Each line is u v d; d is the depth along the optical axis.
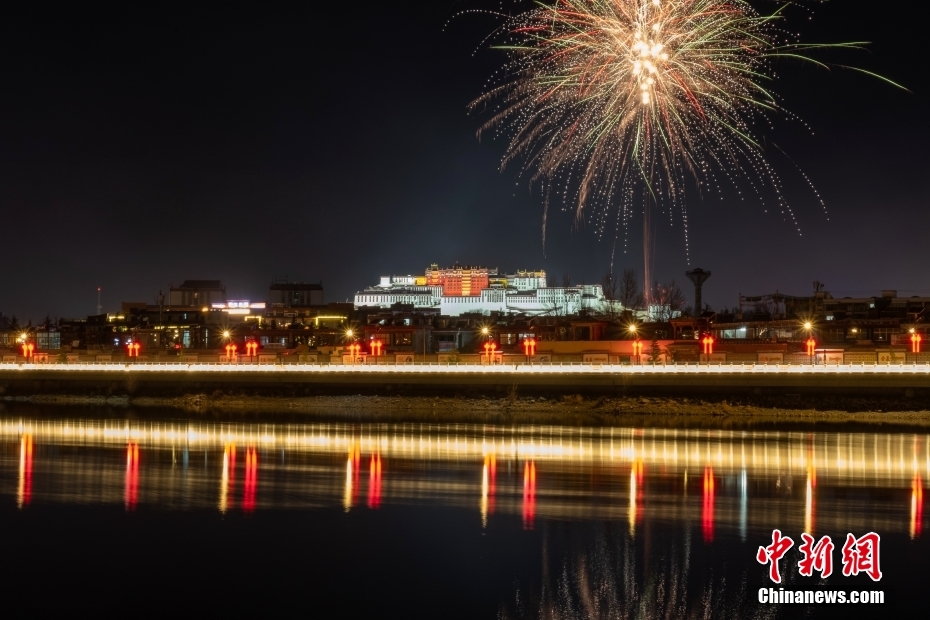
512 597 48.59
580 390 125.19
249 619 46.12
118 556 55.03
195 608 47.47
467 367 129.00
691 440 96.56
